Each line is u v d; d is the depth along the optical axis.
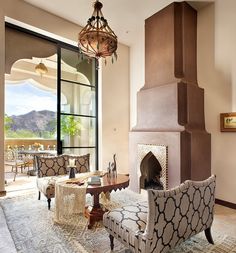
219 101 3.70
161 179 3.98
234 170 3.50
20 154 6.05
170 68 3.80
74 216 2.93
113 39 2.77
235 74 3.50
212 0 3.77
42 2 3.96
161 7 3.99
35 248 2.17
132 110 5.66
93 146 5.32
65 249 2.16
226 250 2.18
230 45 3.57
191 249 2.19
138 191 4.17
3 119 3.73
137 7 4.02
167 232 1.78
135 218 1.96
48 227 2.63
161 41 3.99
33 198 3.70
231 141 3.55
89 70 5.27
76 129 5.01
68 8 4.14
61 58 4.80
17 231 2.52
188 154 3.43
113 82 5.48
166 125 3.68
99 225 2.69
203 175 3.59
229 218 3.03
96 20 2.84
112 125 5.45
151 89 4.02
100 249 2.17
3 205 3.35
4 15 3.74
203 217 2.15
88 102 5.24
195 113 3.69
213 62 3.80
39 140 7.70
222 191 3.62
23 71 7.16
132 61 5.66
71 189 2.65
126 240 1.86
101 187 2.66
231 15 3.57
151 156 4.11
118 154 5.53
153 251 1.69
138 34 5.14
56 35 4.43
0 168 3.73
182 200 1.87
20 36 4.23
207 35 3.90
